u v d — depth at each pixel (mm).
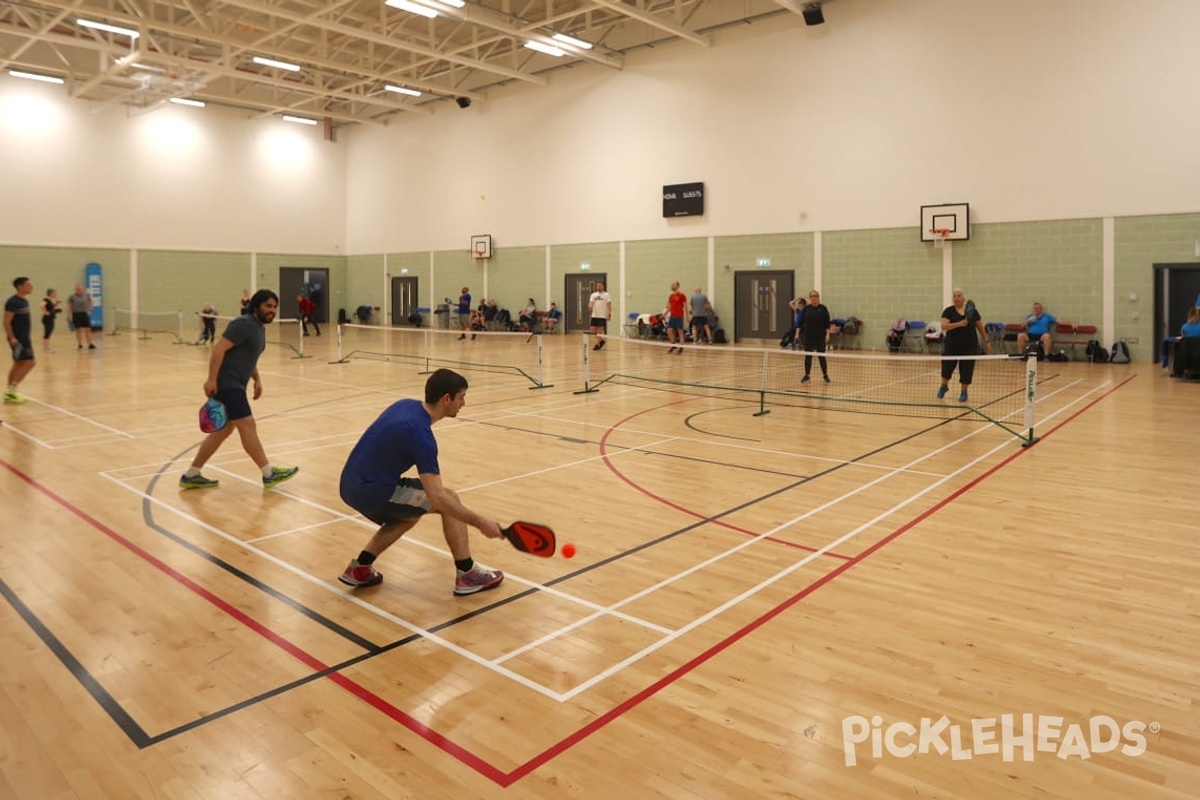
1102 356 15086
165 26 16984
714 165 20031
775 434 8242
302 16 16375
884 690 3004
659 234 21219
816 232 18578
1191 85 14117
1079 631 3496
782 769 2518
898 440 7859
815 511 5379
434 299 27203
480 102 25000
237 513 5371
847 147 17938
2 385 12016
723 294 20250
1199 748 2604
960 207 16562
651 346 19891
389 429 3730
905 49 17000
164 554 4562
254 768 2537
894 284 17625
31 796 2396
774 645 3385
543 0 20391
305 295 29062
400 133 27594
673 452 7348
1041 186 15719
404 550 4664
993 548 4598
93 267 23828
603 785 2439
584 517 5285
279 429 8523
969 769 2508
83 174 23672
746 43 19188
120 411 9625
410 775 2498
